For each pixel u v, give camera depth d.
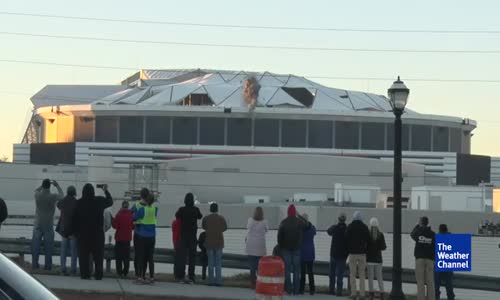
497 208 74.12
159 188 78.50
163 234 41.62
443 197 74.56
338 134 109.88
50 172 78.62
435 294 22.53
